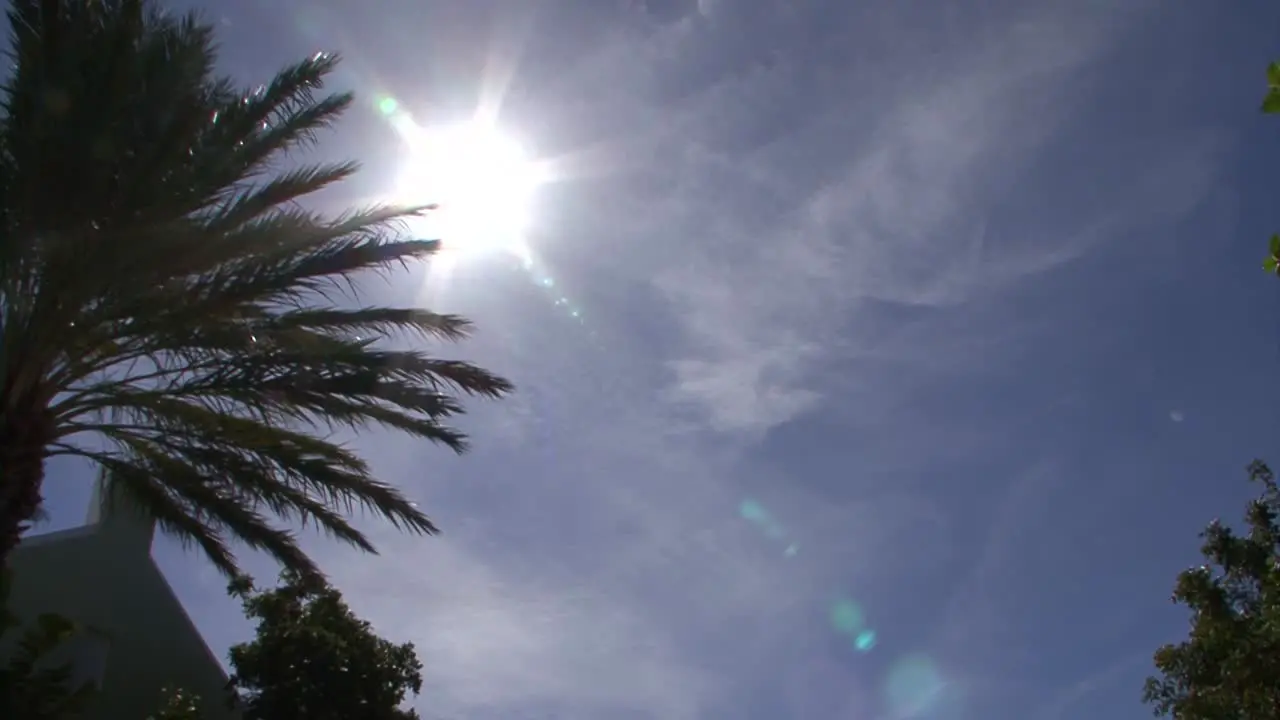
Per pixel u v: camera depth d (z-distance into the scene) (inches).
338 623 697.6
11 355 407.5
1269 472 676.1
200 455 459.8
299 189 457.7
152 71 418.9
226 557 519.2
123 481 470.6
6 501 398.0
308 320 467.8
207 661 738.8
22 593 632.4
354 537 505.7
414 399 465.1
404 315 479.5
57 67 402.3
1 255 394.6
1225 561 669.3
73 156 395.2
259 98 468.1
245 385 446.6
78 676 654.5
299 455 462.6
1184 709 645.9
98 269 402.3
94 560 682.8
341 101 485.4
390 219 465.7
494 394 488.4
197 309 420.2
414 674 708.0
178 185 424.2
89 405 436.8
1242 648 606.9
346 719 658.2
